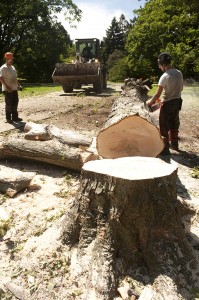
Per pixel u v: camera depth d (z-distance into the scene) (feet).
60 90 52.65
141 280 10.07
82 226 11.13
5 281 10.11
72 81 44.75
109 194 10.43
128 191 10.09
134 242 10.49
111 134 16.15
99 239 10.59
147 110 19.93
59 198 15.07
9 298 9.54
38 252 11.00
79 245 11.01
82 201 11.12
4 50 103.24
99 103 36.52
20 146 18.06
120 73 106.63
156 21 95.25
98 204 10.76
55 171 17.83
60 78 44.32
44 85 76.59
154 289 9.64
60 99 40.09
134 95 23.00
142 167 11.10
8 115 27.78
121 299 9.47
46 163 18.33
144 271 10.36
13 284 9.95
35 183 16.43
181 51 79.66
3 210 13.98
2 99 44.09
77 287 9.82
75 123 28.04
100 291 9.46
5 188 15.33
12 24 99.04
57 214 13.44
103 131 15.87
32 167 18.30
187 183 16.88
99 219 10.73
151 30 95.09
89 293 9.46
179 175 17.83
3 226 12.53
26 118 29.78
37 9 95.30
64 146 17.48
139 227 10.36
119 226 10.44
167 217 10.37
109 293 9.49
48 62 114.52
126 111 18.65
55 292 9.66
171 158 20.42
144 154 16.83
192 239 11.94
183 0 55.01
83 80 44.55
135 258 10.52
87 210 10.99
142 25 96.94
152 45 96.99
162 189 10.31
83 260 10.57
